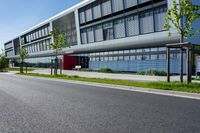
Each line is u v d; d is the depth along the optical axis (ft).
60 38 117.50
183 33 51.11
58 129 19.35
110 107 29.04
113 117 23.57
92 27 168.86
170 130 18.79
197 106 29.19
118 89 50.47
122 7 139.13
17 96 40.01
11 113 25.80
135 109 27.61
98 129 19.25
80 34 181.98
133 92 44.57
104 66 153.48
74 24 193.26
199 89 41.50
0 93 44.65
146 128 19.40
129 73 120.57
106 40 153.58
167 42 109.91
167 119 22.49
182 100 33.99
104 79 74.74
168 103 31.50
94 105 30.53
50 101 34.14
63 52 209.97
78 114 25.09
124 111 26.50
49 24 230.07
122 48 141.59
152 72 102.94
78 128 19.60
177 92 40.57
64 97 38.45
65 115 24.64
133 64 132.98
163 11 113.29
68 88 53.83
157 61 117.39
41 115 24.72
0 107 29.53
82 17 177.88
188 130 18.78
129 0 133.90
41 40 253.03
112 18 147.64
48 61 245.86
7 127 20.12
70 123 21.27
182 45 49.29
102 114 25.03
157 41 115.44
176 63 105.40
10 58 375.04
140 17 127.75
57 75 103.55
